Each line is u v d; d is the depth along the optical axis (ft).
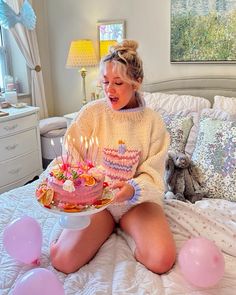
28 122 9.49
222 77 8.13
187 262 3.56
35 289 3.07
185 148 6.73
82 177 3.69
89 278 3.70
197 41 8.39
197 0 8.11
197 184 5.84
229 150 5.73
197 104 7.69
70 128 5.09
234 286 3.63
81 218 3.88
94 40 10.39
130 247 4.35
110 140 4.94
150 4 9.00
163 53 9.10
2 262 3.93
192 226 4.52
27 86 11.25
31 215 4.97
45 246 4.33
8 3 10.00
